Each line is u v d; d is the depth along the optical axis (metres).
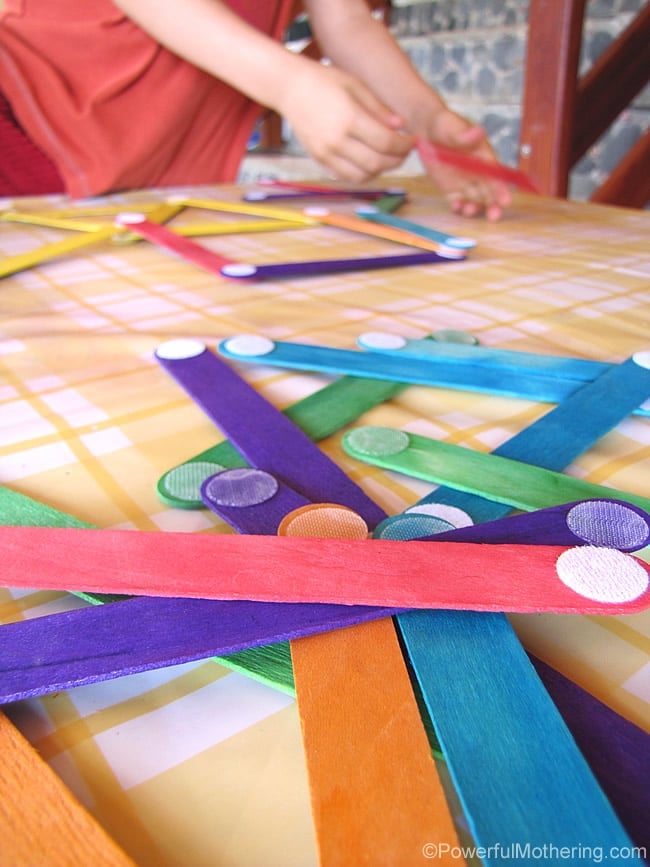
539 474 0.30
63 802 0.16
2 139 1.04
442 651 0.20
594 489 0.28
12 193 1.07
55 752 0.18
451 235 0.77
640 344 0.46
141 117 1.09
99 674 0.19
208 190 1.01
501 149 2.55
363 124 0.91
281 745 0.19
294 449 0.32
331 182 1.10
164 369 0.41
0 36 0.97
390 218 0.82
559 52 1.23
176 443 0.33
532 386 0.39
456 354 0.42
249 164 2.99
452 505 0.28
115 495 0.29
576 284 0.59
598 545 0.24
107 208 0.84
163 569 0.22
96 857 0.15
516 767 0.17
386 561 0.22
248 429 0.33
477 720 0.18
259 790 0.18
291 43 3.13
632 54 1.51
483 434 0.35
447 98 2.69
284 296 0.55
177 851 0.16
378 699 0.18
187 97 1.12
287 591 0.21
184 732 0.19
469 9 2.51
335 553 0.23
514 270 0.63
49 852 0.15
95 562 0.22
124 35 1.05
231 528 0.27
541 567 0.22
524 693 0.19
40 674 0.19
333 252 0.69
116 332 0.47
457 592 0.21
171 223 0.79
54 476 0.30
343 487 0.29
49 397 0.38
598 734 0.18
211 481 0.28
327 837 0.15
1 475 0.30
